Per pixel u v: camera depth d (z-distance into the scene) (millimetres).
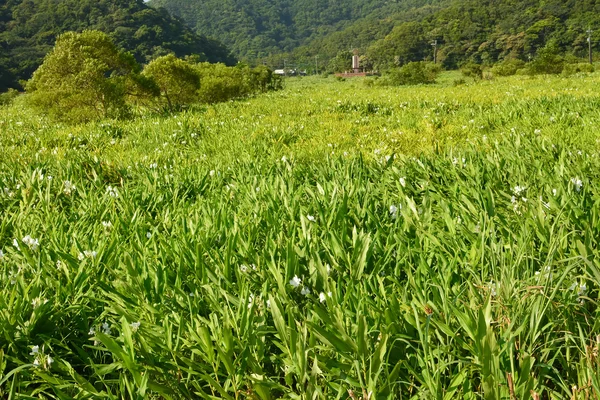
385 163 4977
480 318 1707
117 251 2961
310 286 2504
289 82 102750
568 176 3820
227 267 2611
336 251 2730
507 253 2498
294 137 8141
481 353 1720
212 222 3381
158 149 7359
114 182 5250
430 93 21078
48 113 13656
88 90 13156
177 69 16250
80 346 2270
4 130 11695
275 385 1847
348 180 4129
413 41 146250
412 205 3307
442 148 6070
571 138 5957
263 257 2729
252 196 3996
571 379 1821
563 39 123125
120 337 2131
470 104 12094
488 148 5773
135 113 15398
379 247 2857
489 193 3342
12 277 2613
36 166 5566
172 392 1881
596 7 127938
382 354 1767
